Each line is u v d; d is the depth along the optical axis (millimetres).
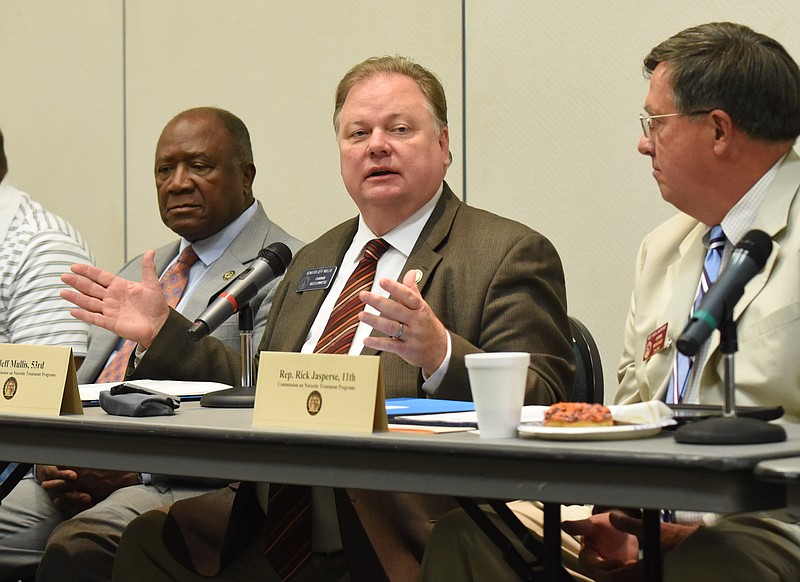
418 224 5516
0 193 7289
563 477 2861
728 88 4480
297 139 9242
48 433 3889
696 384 4477
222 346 5734
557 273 5316
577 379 5809
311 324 5598
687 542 3588
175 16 9750
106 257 9992
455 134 8586
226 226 7137
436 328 4379
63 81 10234
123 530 5457
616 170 7961
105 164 10016
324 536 4887
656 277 5039
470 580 3877
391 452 3109
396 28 8844
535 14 8266
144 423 3643
